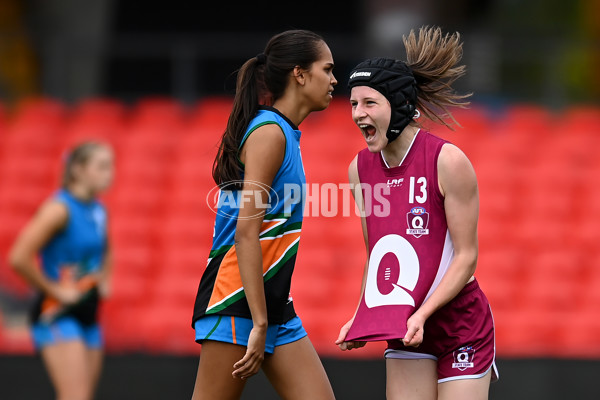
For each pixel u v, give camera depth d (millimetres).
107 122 40562
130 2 48719
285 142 13188
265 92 13836
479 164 38250
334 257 33844
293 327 13852
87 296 20047
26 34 43156
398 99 13109
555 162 38406
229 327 13148
